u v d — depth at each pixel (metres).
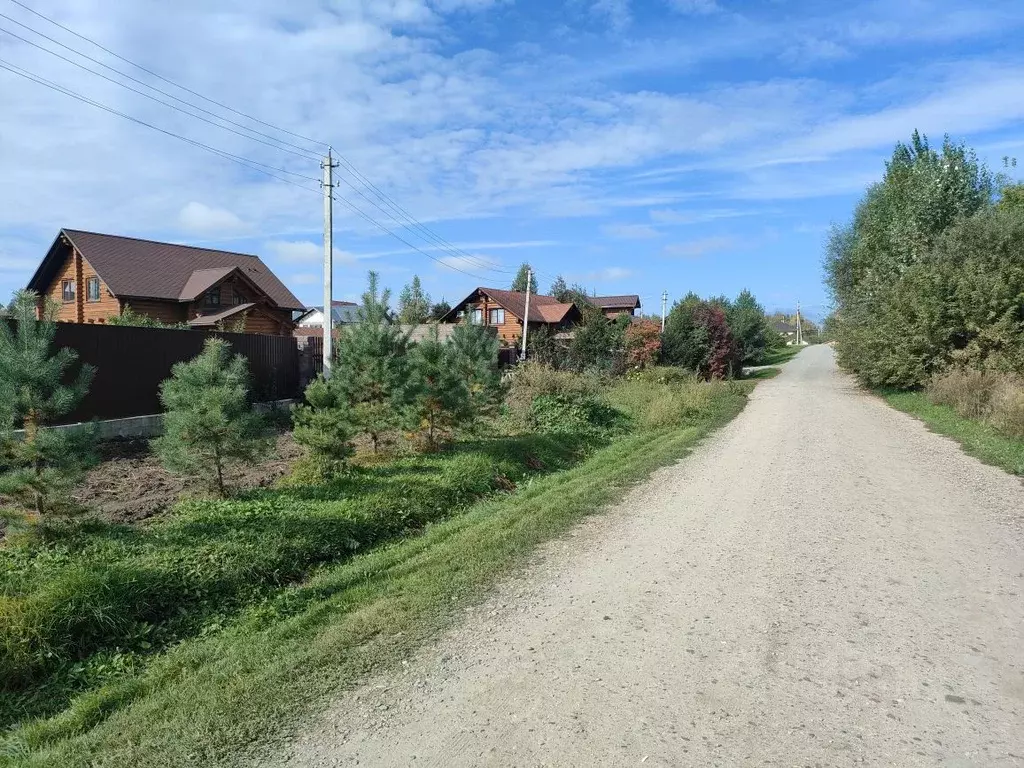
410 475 9.39
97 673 4.58
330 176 18.70
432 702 3.84
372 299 11.16
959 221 22.88
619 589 5.59
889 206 29.75
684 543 6.86
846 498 8.71
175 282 31.20
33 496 5.84
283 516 7.19
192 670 4.51
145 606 5.25
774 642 4.50
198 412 7.50
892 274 26.66
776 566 6.06
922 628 4.69
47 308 6.37
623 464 11.75
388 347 11.08
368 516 7.64
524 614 5.11
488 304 49.06
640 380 25.73
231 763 3.33
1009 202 30.05
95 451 6.38
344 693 3.98
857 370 27.55
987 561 6.11
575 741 3.39
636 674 4.10
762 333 55.09
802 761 3.18
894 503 8.41
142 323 24.08
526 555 6.57
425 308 41.69
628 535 7.23
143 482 9.17
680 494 9.18
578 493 9.20
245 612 5.56
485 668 4.24
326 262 18.61
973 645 4.41
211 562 5.93
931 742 3.33
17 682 4.41
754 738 3.38
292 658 4.46
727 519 7.77
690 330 35.12
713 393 23.39
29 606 4.66
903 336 22.39
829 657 4.27
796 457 11.98
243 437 7.77
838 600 5.22
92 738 3.67
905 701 3.73
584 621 4.94
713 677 4.04
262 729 3.62
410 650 4.54
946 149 27.06
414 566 6.38
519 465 11.30
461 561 6.38
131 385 13.66
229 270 31.00
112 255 30.31
